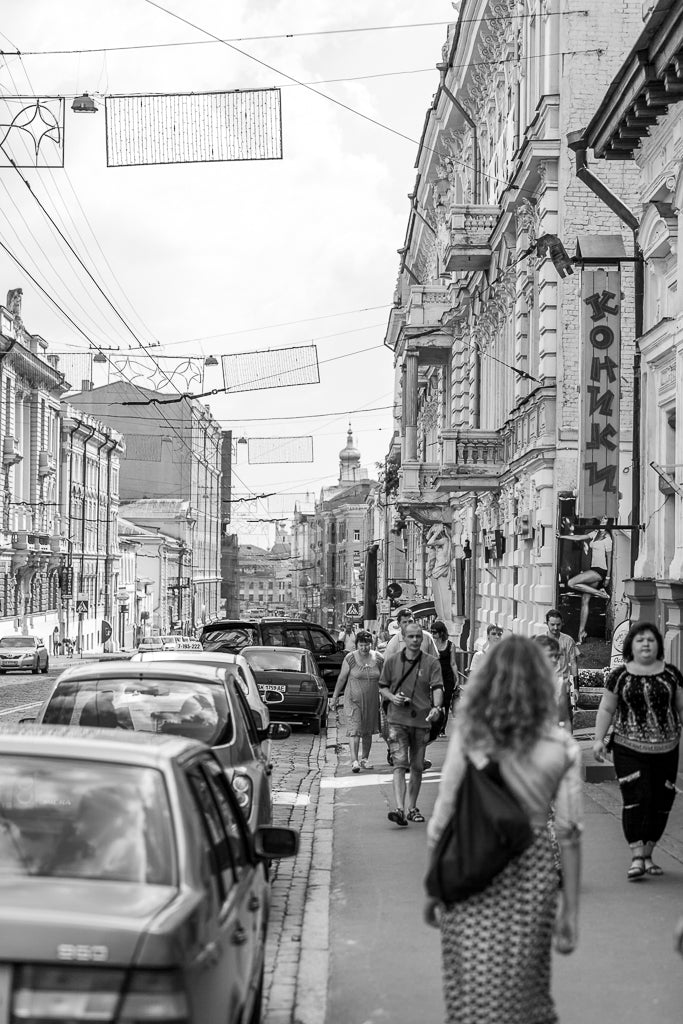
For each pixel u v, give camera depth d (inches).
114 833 205.2
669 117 663.8
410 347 1685.5
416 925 393.1
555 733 213.5
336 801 669.9
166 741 236.5
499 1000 203.5
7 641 2287.2
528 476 1122.7
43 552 3166.8
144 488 4633.4
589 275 838.5
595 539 996.6
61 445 3484.3
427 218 2028.8
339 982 333.1
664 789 430.6
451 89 1531.7
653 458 776.3
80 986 171.2
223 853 231.0
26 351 2999.5
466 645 1525.6
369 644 802.2
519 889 205.6
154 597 4485.7
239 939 219.0
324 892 443.2
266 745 593.3
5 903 182.1
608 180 1006.4
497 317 1322.6
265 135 677.9
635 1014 297.0
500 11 1248.2
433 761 820.0
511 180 1115.3
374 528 3619.6
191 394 1341.0
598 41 1011.3
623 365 954.1
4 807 209.5
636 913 385.4
